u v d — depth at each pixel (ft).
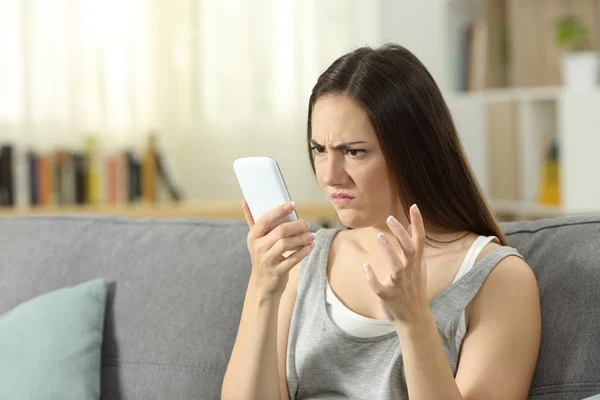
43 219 6.57
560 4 12.82
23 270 6.23
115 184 12.94
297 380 4.94
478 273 4.51
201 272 5.76
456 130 4.67
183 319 5.65
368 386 4.69
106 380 5.72
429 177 4.53
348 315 4.78
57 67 13.46
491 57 13.50
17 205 12.91
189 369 5.51
